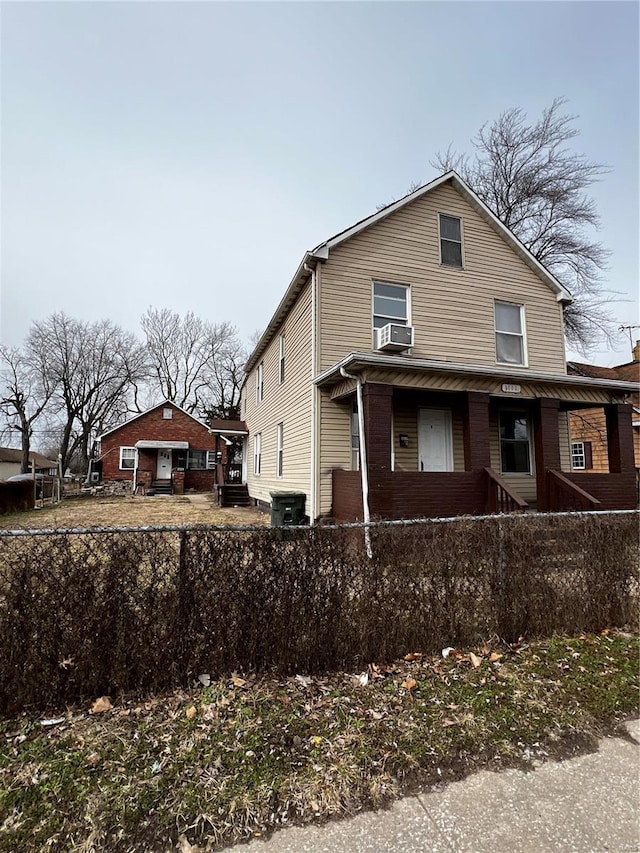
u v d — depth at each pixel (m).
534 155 18.78
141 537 2.97
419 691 3.01
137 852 1.76
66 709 2.70
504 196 20.00
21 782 2.11
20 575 2.72
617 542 4.35
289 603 3.16
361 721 2.65
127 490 24.80
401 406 9.69
